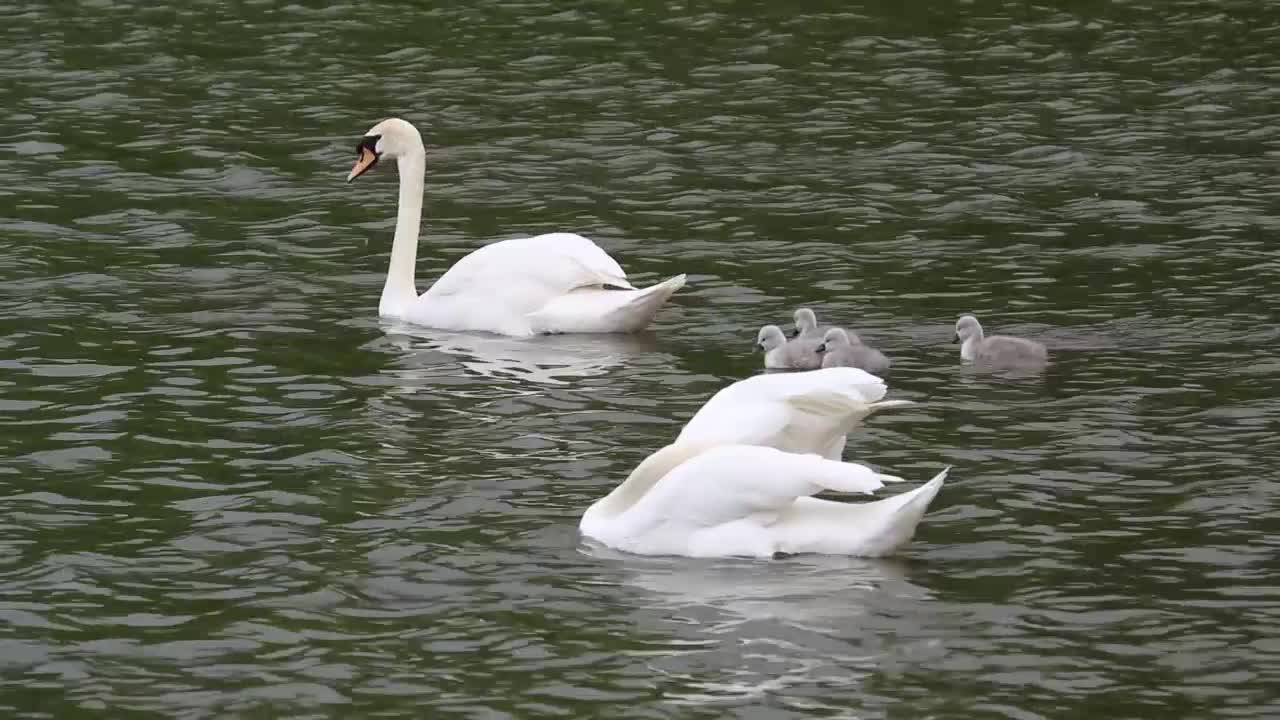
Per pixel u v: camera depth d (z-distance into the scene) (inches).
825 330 746.2
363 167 813.9
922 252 869.8
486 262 782.5
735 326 775.7
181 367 722.2
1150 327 754.8
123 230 914.1
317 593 529.7
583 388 700.0
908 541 556.4
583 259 776.9
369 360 736.3
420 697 471.5
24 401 682.8
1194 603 514.0
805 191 970.1
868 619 507.8
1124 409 662.5
